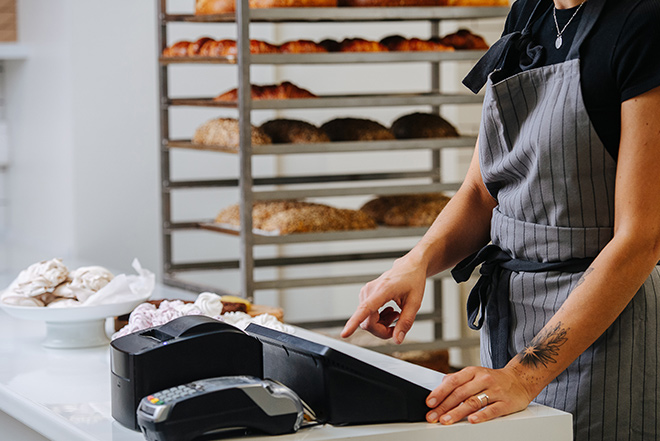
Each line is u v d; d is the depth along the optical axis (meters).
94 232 3.76
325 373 1.22
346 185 4.43
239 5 2.83
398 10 3.04
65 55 3.68
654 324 1.46
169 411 1.11
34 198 4.09
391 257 3.41
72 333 1.94
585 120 1.42
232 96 3.19
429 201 3.37
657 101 1.34
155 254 3.92
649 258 1.33
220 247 4.18
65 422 1.33
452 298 4.25
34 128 4.04
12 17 4.11
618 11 1.40
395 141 3.10
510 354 1.57
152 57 3.85
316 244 4.57
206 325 1.28
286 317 4.54
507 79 1.52
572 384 1.48
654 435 1.46
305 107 2.97
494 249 1.64
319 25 4.48
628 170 1.36
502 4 3.27
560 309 1.36
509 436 1.27
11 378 1.66
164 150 3.40
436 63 3.69
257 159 4.32
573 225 1.47
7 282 3.11
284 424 1.19
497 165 1.59
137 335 1.35
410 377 1.54
